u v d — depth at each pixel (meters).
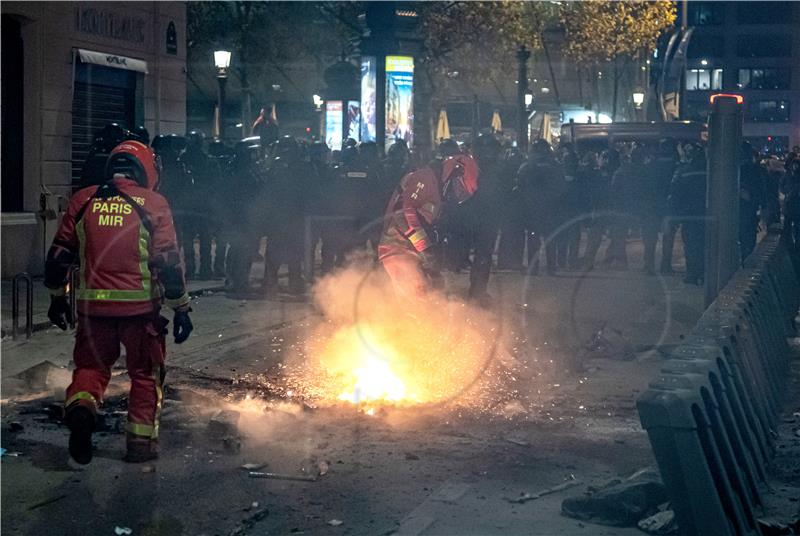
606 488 5.97
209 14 40.66
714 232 9.65
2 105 16.45
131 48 19.62
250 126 40.12
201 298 15.07
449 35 39.50
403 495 6.23
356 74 31.00
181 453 7.02
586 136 36.94
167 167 16.48
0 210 16.38
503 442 7.43
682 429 4.90
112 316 6.63
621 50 48.59
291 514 5.90
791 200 18.28
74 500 6.10
